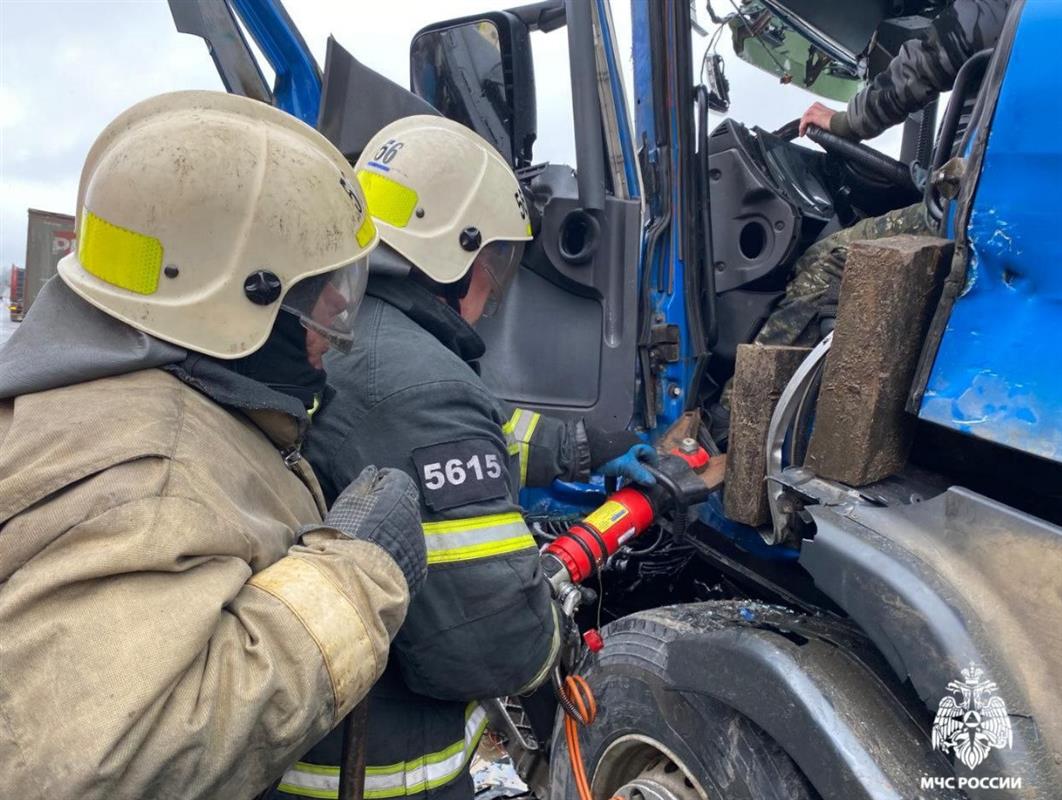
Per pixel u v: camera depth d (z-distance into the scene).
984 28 1.81
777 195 2.35
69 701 0.71
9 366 0.92
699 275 2.27
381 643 0.90
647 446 1.85
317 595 0.86
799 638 1.44
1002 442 1.19
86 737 0.69
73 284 0.94
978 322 1.23
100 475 0.81
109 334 0.94
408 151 1.56
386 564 0.95
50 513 0.78
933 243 1.35
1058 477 1.28
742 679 1.42
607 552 1.75
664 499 1.79
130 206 0.92
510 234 1.68
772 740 1.39
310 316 1.06
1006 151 1.18
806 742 1.28
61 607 0.75
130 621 0.74
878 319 1.34
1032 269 1.16
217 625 0.81
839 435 1.41
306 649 0.82
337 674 0.84
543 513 2.31
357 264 1.12
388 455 1.23
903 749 1.22
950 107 1.67
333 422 1.28
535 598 1.28
